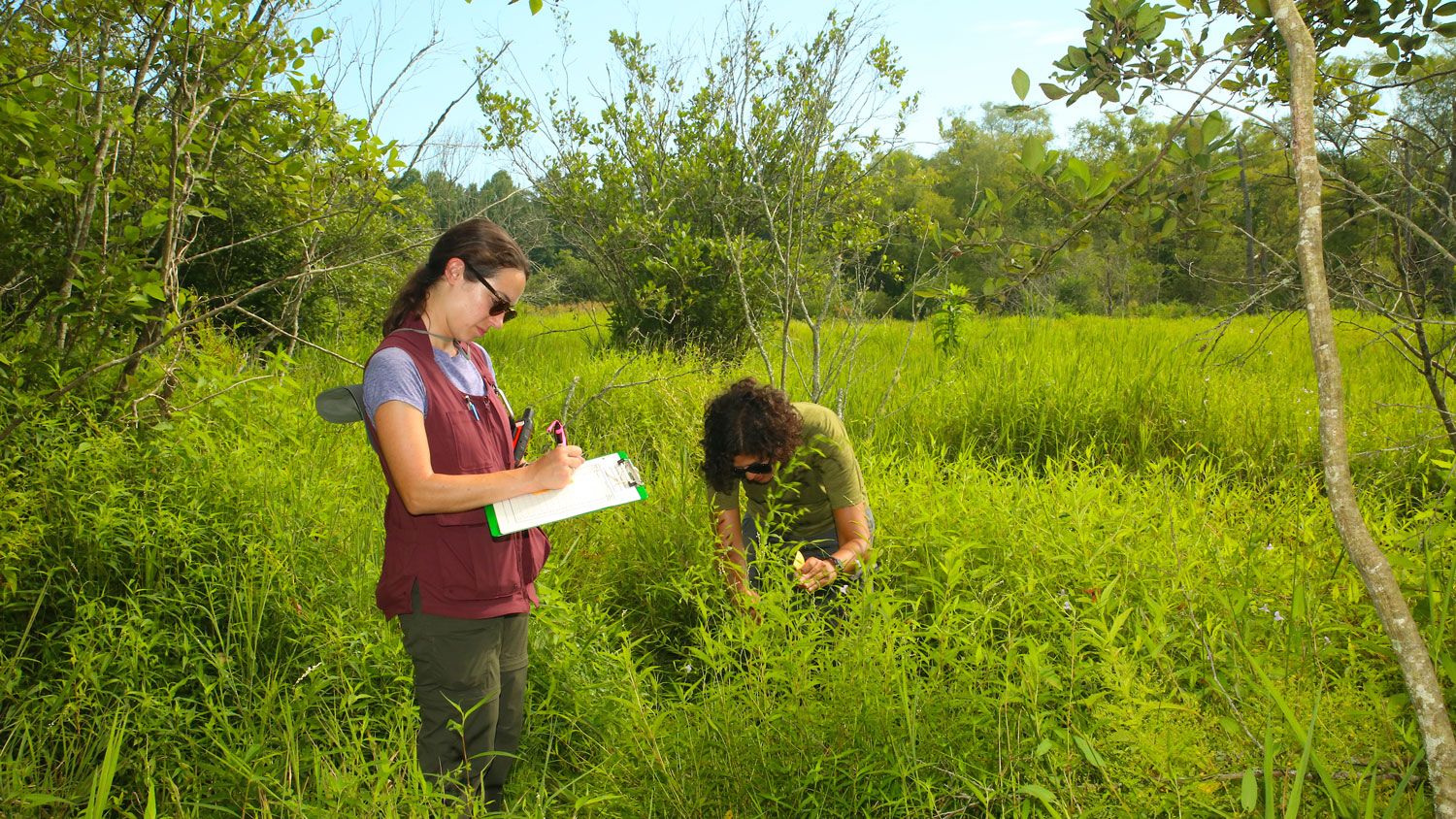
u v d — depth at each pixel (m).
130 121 4.59
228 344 7.64
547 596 3.40
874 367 7.96
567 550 4.25
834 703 2.61
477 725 2.55
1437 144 3.33
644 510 4.50
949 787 2.50
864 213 9.52
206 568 3.44
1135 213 2.62
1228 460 6.02
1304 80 1.89
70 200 4.75
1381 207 2.80
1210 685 2.63
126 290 4.43
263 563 3.42
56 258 4.71
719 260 10.77
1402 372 7.62
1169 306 19.30
